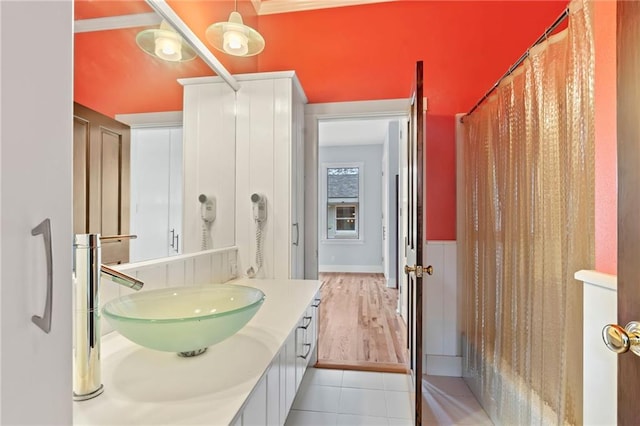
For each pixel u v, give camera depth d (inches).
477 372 80.1
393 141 203.0
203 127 72.6
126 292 47.0
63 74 20.0
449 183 93.8
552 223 50.0
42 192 18.5
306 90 100.0
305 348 61.2
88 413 25.9
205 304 48.0
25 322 17.5
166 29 59.7
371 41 97.0
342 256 266.7
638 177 25.6
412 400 75.1
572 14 45.0
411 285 78.5
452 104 93.5
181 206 65.3
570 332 44.4
